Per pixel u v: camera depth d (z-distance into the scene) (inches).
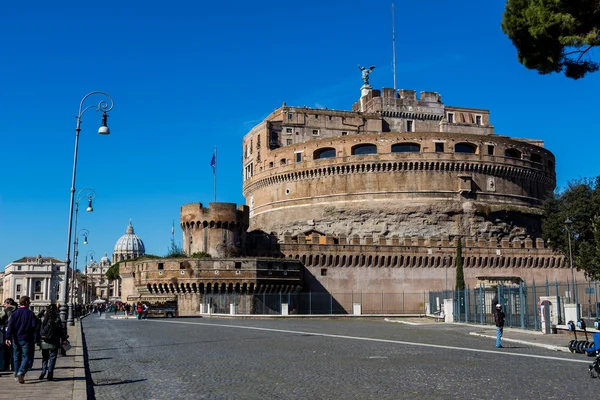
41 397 661.3
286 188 4970.5
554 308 1736.0
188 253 4072.3
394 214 4584.2
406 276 4178.2
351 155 4736.7
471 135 4793.3
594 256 3088.1
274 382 808.9
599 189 3395.7
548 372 904.3
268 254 4008.4
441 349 1272.1
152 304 3344.0
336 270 4092.0
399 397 696.4
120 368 965.2
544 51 1389.0
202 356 1127.6
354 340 1515.7
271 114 5664.4
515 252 4315.9
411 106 5511.8
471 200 4655.5
